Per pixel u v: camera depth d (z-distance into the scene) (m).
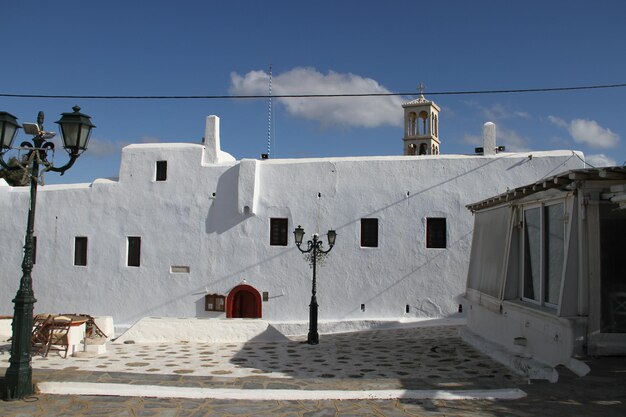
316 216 17.70
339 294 17.33
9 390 6.72
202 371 9.49
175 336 13.85
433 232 16.98
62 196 19.94
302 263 17.70
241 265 18.19
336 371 9.42
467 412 5.95
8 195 20.55
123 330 18.61
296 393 6.76
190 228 18.77
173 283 18.69
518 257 9.61
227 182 18.64
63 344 11.20
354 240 17.36
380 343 13.01
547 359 7.92
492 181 16.53
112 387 7.05
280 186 18.09
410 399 6.55
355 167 17.61
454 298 16.56
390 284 17.03
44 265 19.81
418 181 17.11
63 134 7.43
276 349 12.34
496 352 9.87
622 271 7.14
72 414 6.12
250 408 6.31
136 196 19.31
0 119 7.37
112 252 19.30
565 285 7.33
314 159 18.12
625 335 7.09
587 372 6.64
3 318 14.26
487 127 17.22
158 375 7.94
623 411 5.55
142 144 19.70
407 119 29.30
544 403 5.97
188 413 6.12
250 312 18.06
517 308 9.00
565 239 7.55
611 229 7.19
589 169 7.04
